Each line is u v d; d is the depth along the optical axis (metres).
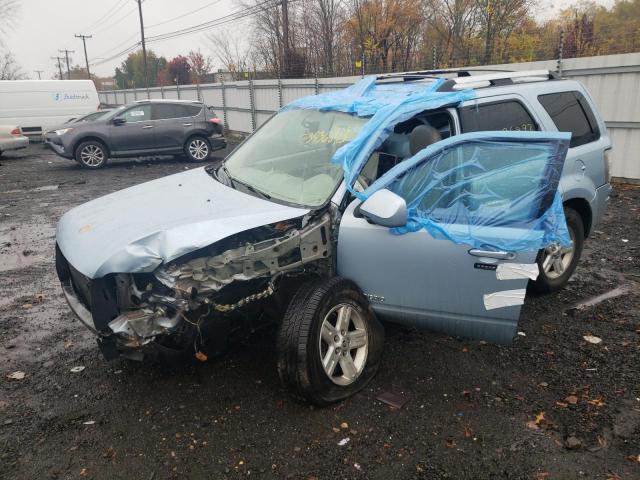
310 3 26.17
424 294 3.29
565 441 2.87
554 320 4.36
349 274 3.41
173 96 30.73
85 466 2.77
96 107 22.08
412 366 3.68
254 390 3.44
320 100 4.45
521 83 4.51
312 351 3.04
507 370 3.61
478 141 3.23
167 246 2.83
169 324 2.84
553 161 3.04
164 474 2.70
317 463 2.75
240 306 3.04
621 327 4.20
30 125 21.00
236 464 2.76
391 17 22.44
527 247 3.01
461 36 22.20
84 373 3.74
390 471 2.69
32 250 6.90
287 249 3.13
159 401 3.35
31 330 4.49
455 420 3.08
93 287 2.91
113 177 12.92
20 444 2.96
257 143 4.41
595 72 9.65
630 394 3.29
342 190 3.42
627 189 9.22
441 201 3.24
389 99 3.91
